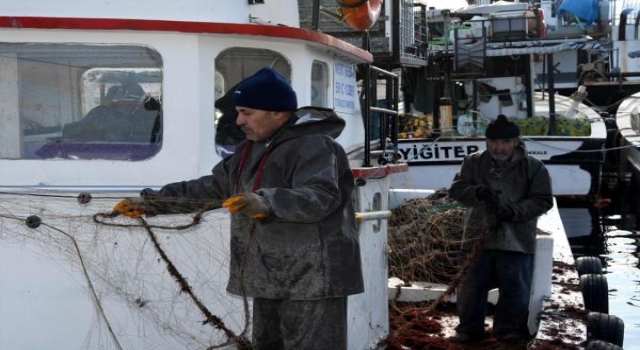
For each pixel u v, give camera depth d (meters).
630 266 12.26
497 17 17.20
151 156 4.79
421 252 6.91
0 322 4.67
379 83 12.28
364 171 5.05
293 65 5.07
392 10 11.88
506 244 6.02
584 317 6.24
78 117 4.77
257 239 3.63
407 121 16.98
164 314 4.69
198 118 4.77
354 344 5.10
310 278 3.58
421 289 6.80
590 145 16.17
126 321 4.70
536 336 5.79
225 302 4.67
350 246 3.64
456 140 15.86
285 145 3.58
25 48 4.68
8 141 4.73
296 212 3.36
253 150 3.71
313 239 3.57
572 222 16.03
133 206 3.90
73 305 4.68
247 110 3.61
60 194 4.61
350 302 4.99
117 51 4.73
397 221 7.21
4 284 4.64
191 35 4.73
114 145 4.78
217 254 4.66
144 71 4.77
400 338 5.95
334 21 9.80
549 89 16.84
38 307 4.67
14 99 4.71
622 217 16.53
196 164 4.78
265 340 3.82
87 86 4.76
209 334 4.69
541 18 17.44
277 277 3.61
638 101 22.45
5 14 4.82
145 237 4.63
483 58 16.77
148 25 4.63
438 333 6.30
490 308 7.04
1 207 4.59
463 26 18.02
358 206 5.05
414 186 16.11
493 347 6.01
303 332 3.63
